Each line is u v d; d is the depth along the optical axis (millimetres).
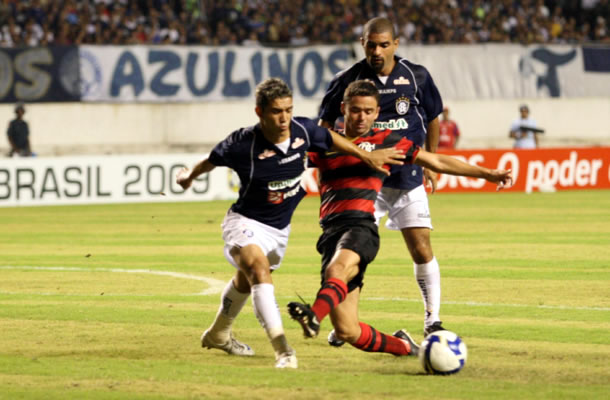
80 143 91062
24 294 31031
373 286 32500
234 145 19328
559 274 35250
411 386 17641
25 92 84562
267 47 92188
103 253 43500
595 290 31297
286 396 16781
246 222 19844
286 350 19281
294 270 37125
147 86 89062
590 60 101375
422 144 25094
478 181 82375
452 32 104625
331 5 104438
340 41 100438
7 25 91812
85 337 23297
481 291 31156
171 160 76250
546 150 82750
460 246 44906
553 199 74000
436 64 97625
